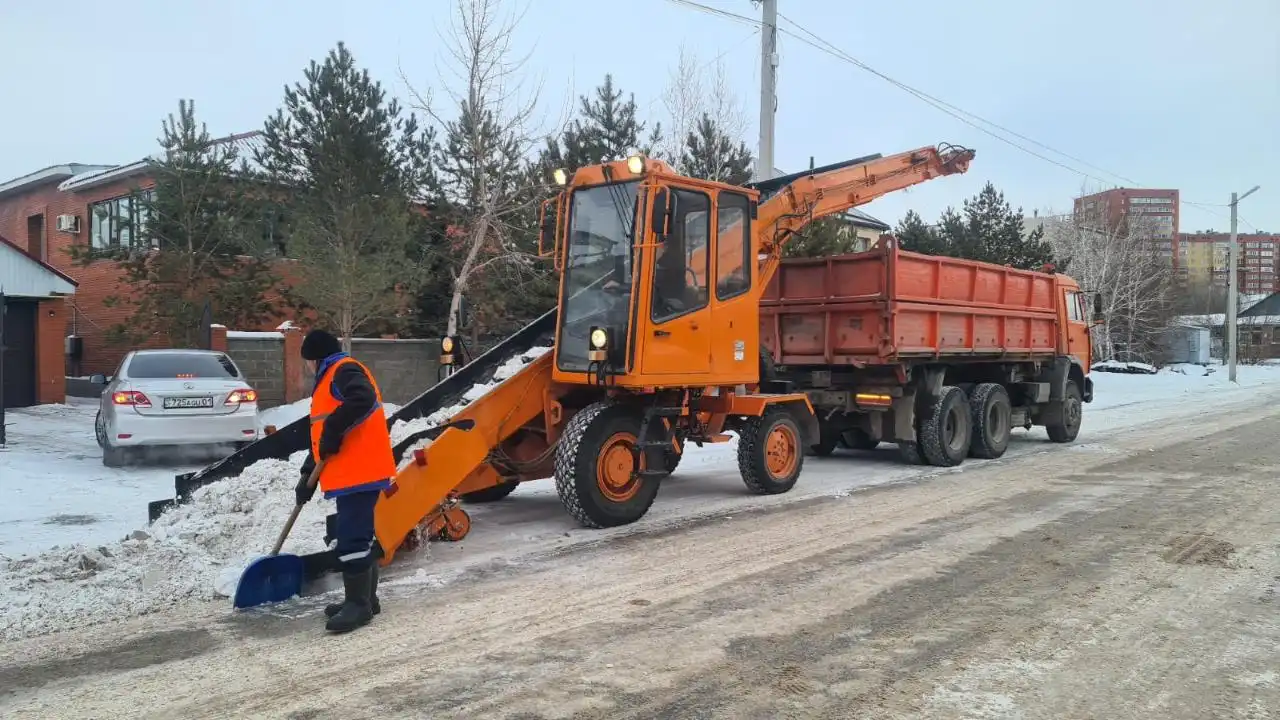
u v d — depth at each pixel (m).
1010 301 13.02
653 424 7.91
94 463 10.97
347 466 4.92
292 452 7.65
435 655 4.54
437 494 6.46
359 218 15.22
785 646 4.67
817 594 5.63
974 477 10.67
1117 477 10.61
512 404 7.48
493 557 6.57
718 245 8.27
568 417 8.10
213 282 17.22
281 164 17.00
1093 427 17.09
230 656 4.52
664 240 7.39
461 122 17.89
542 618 5.15
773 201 10.01
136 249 17.25
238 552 6.01
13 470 10.18
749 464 9.05
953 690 4.09
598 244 7.75
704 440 8.81
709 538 7.21
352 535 4.96
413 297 17.84
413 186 17.83
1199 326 60.19
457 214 18.22
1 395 12.08
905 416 11.38
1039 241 37.44
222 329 15.89
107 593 5.38
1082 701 3.97
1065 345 14.49
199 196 16.70
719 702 3.95
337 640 4.77
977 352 12.18
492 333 20.05
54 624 4.95
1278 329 74.25
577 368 7.60
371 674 4.28
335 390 4.96
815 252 18.00
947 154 12.05
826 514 8.24
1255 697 4.02
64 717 3.79
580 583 5.88
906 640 4.77
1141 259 45.28
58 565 5.73
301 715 3.81
